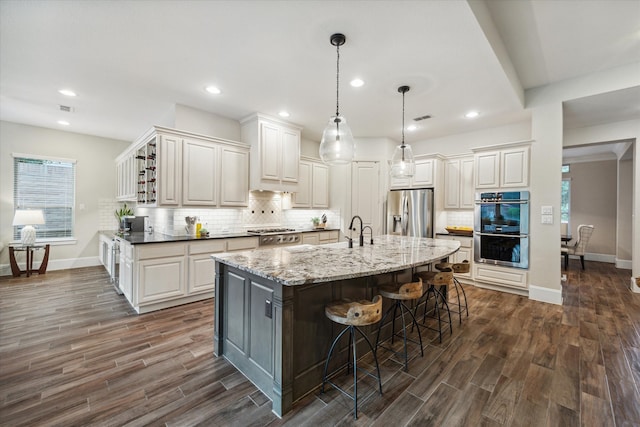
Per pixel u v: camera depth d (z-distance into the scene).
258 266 1.86
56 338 2.54
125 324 2.85
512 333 2.75
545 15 2.34
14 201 4.77
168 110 3.95
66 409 1.65
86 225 5.42
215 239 3.66
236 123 4.37
